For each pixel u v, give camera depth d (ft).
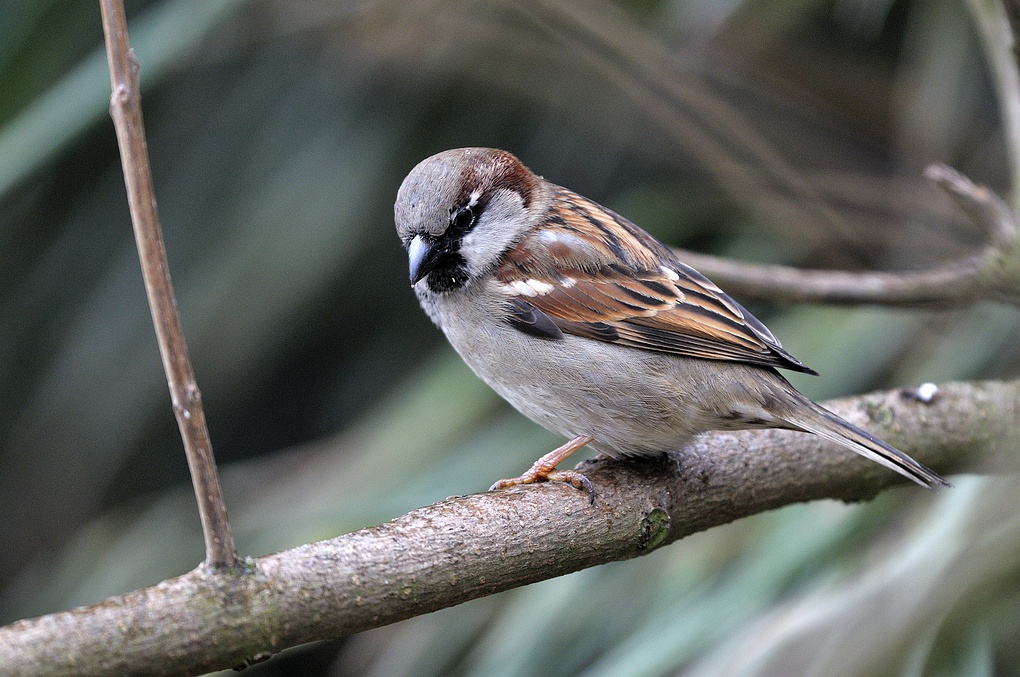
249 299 33.24
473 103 34.47
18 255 34.60
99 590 30.71
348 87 34.53
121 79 13.25
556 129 34.71
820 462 20.81
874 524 23.79
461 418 29.04
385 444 28.96
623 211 33.58
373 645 27.96
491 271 23.03
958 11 30.50
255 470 30.99
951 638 20.88
